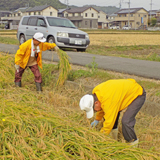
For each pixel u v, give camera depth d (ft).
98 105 10.29
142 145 11.93
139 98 10.80
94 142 10.13
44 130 10.79
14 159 9.00
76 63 29.19
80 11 264.93
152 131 13.16
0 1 561.43
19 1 572.51
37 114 12.47
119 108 10.78
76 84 19.81
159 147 11.62
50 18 44.98
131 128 10.66
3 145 9.62
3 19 309.22
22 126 11.03
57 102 16.93
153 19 284.00
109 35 119.34
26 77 22.06
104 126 10.68
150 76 22.77
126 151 9.73
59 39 41.50
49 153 9.27
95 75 21.45
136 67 27.43
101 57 35.63
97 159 9.26
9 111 12.29
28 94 17.46
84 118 13.89
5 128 10.61
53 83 21.17
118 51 52.95
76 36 42.68
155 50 57.00
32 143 9.87
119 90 10.25
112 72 24.47
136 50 56.59
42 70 22.34
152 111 15.39
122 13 293.64
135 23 284.41
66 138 10.35
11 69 22.76
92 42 74.23
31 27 46.32
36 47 18.62
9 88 18.99
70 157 9.41
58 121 11.79
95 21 272.10
